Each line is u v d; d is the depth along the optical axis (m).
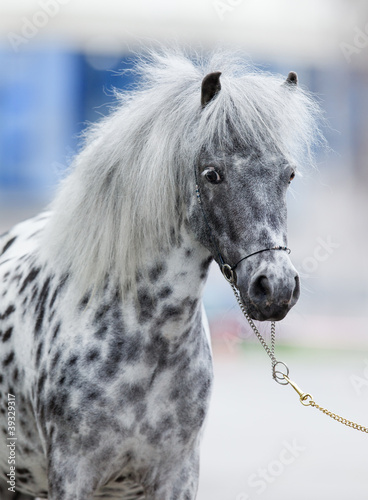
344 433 14.28
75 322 5.86
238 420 15.03
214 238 5.49
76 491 5.71
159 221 5.65
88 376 5.71
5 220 25.30
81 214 5.95
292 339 22.47
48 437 5.86
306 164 5.94
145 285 5.76
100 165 5.89
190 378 5.94
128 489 6.27
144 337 5.76
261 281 5.18
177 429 5.93
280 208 5.34
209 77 5.48
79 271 5.90
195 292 5.80
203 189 5.46
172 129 5.65
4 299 6.65
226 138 5.36
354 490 10.83
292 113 5.61
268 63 22.44
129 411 5.75
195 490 6.13
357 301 23.97
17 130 25.20
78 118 24.92
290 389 17.78
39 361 6.01
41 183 25.44
